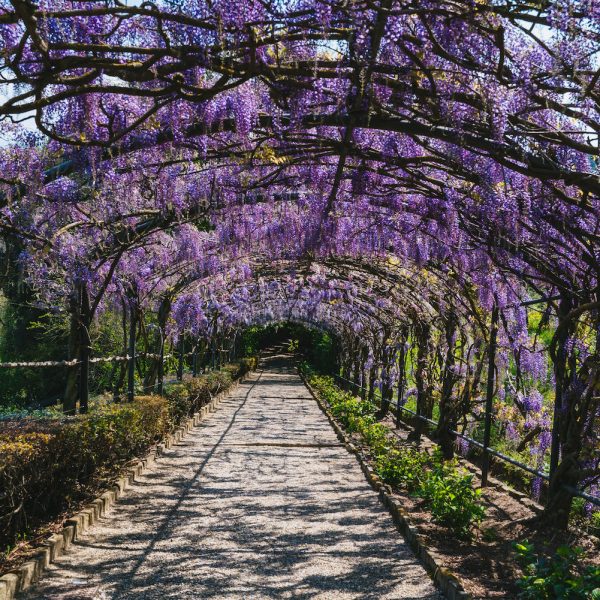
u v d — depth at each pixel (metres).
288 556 4.52
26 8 2.67
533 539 4.64
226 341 24.36
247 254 9.60
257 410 14.59
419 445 9.17
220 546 4.70
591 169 3.67
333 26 2.96
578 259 4.61
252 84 3.92
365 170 4.84
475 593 3.60
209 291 13.36
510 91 3.12
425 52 3.18
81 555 4.41
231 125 4.00
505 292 6.51
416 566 4.32
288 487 6.71
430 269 7.95
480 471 7.42
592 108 3.10
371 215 6.28
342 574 4.16
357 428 10.58
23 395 17.89
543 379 6.50
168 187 5.80
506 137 3.46
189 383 12.07
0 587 3.47
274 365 35.47
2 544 4.20
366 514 5.70
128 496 6.14
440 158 4.16
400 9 2.83
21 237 5.87
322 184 5.28
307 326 28.55
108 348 14.70
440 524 5.01
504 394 7.04
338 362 23.06
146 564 4.27
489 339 7.11
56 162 4.81
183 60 3.03
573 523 5.25
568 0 2.58
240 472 7.43
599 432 4.55
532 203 4.29
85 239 6.60
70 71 3.60
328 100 3.55
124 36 3.51
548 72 2.91
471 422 7.82
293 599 3.71
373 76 3.25
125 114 4.26
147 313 13.25
